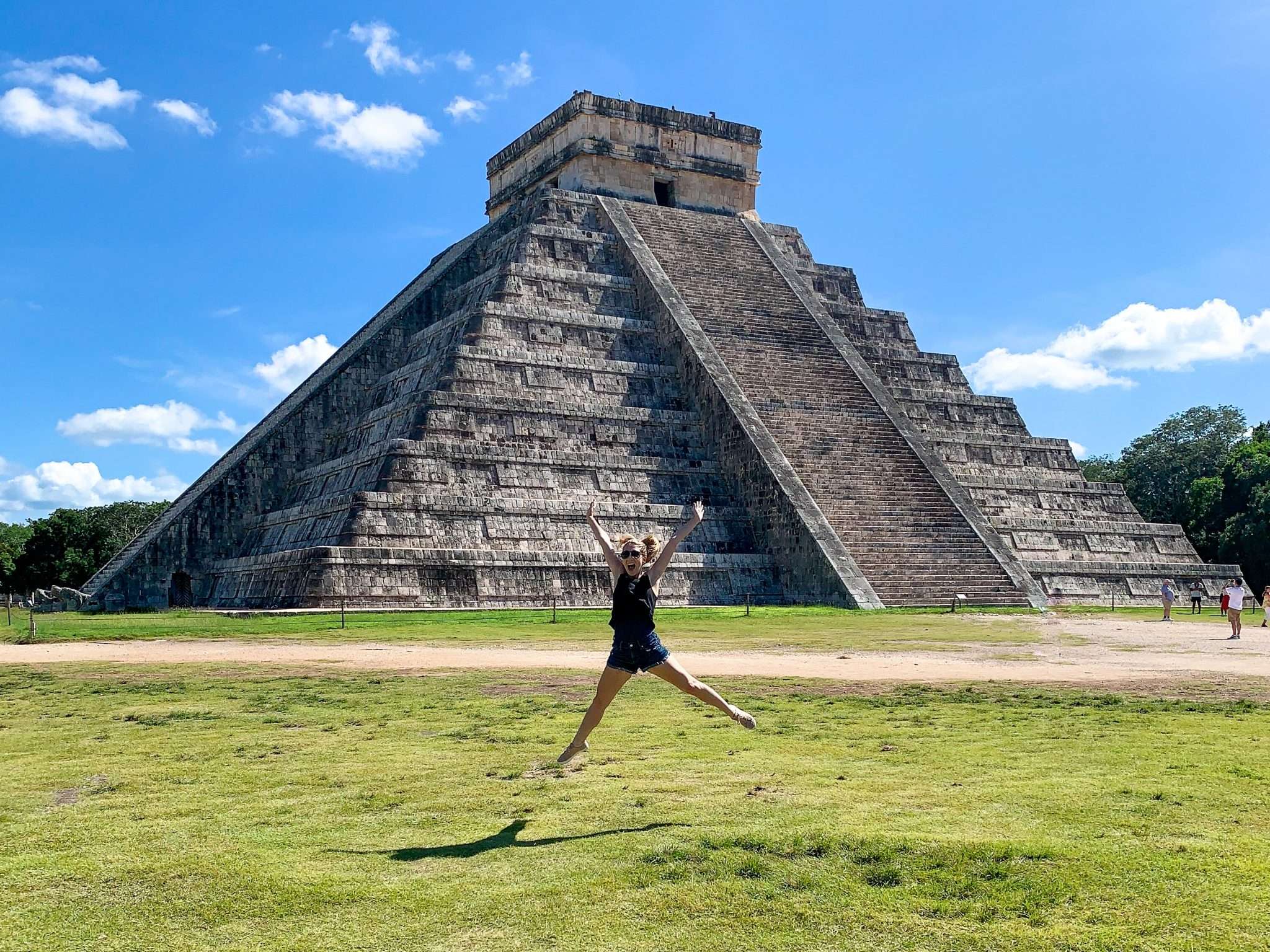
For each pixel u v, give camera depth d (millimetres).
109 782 10641
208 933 6883
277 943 6730
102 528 84250
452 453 42469
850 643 26609
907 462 47219
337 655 23812
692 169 60344
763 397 48156
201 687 17891
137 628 31312
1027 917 7035
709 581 42812
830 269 60781
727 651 24562
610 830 8789
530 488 43469
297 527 44938
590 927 6930
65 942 6762
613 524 43531
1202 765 10984
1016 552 50156
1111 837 8500
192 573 48062
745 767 11008
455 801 9773
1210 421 91688
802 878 7695
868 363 55906
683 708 15086
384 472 41250
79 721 14375
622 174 58719
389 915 7105
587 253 53031
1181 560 54250
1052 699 16062
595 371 47812
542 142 61500
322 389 51562
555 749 12102
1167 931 6816
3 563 83688
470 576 40156
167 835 8805
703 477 46594
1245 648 25969
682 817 9117
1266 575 64500
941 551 43562
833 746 12133
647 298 51812
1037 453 55281
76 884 7680
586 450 45594
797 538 42719
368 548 38969
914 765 11094
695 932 6855
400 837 8711
